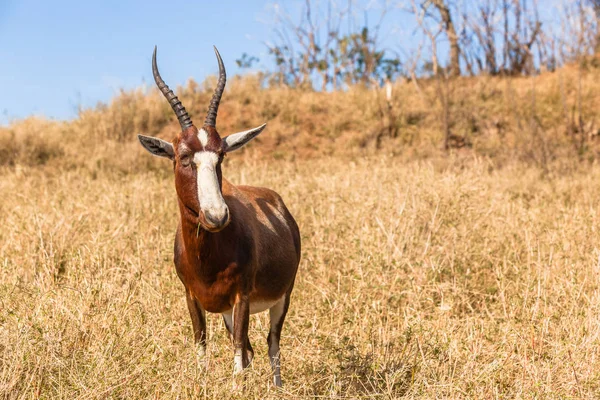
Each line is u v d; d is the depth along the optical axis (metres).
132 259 6.59
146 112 18.31
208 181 4.16
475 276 6.80
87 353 4.20
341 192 9.11
